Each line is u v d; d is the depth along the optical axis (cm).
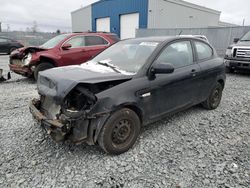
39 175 248
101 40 785
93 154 291
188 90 383
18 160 274
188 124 392
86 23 3120
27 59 685
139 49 357
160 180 244
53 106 288
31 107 309
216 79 452
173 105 361
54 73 299
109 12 2598
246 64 848
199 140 335
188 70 378
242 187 234
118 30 2511
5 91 604
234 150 307
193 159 284
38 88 315
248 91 642
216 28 1440
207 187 235
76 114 253
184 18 2442
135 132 305
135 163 274
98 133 268
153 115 330
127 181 242
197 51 419
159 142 326
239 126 388
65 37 724
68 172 254
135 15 2270
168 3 2239
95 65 357
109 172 256
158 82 323
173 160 281
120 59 360
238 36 1345
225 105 506
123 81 292
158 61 332
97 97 262
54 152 294
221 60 477
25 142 318
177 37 385
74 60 718
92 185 235
